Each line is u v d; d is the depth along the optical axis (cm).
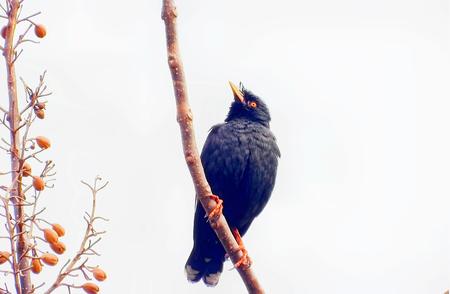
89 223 746
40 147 778
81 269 733
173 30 995
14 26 788
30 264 730
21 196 731
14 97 763
